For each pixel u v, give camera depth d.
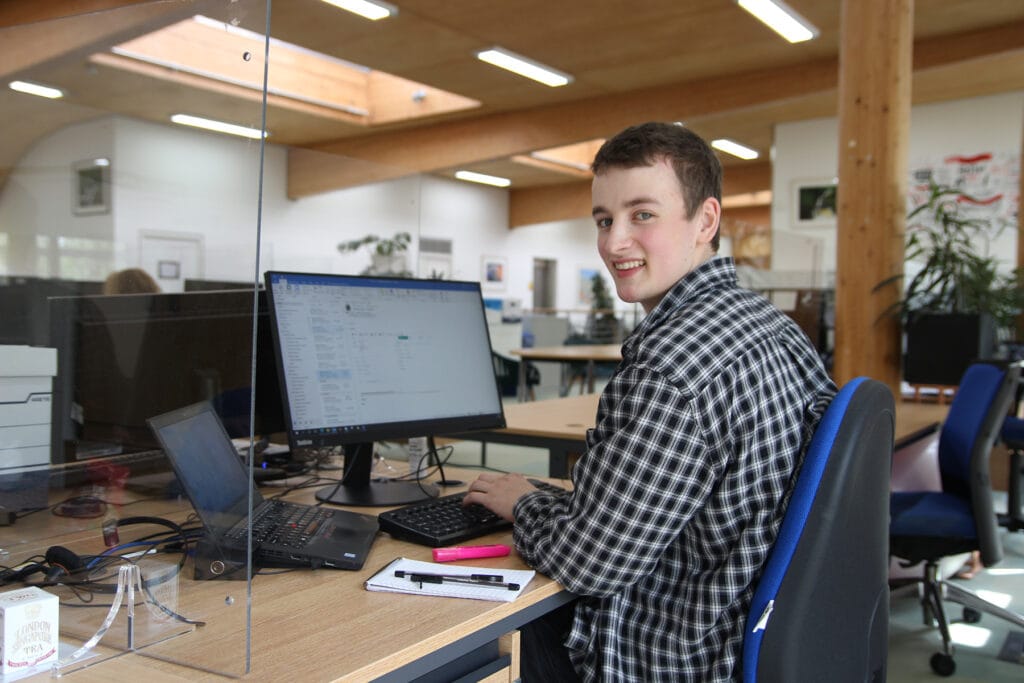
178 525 0.98
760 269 6.56
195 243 4.24
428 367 1.71
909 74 4.18
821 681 1.11
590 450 1.16
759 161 12.02
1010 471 3.35
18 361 1.13
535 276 16.78
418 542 1.34
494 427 1.80
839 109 4.28
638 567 1.10
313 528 1.32
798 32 6.37
